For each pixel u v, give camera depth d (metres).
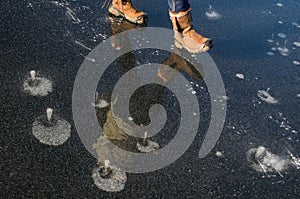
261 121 2.03
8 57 2.12
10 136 1.72
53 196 1.52
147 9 2.75
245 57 2.45
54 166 1.63
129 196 1.56
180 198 1.60
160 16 2.70
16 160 1.62
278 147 1.90
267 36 2.66
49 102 1.91
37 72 2.06
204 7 2.87
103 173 1.63
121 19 2.59
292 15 2.93
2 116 1.80
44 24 2.41
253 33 2.67
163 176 1.67
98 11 2.63
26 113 1.83
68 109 1.89
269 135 1.96
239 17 2.82
